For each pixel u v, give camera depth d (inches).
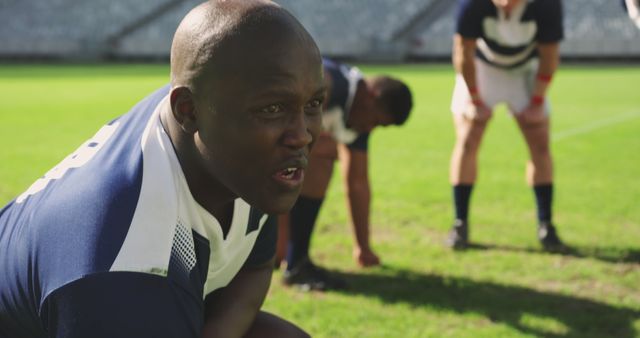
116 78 1086.4
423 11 1668.3
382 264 209.6
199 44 60.7
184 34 62.2
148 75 1152.2
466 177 224.4
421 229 249.6
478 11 206.5
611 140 450.3
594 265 207.9
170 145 68.7
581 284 192.5
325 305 176.6
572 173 346.6
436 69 1256.2
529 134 223.1
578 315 170.6
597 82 920.3
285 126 61.9
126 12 1780.3
